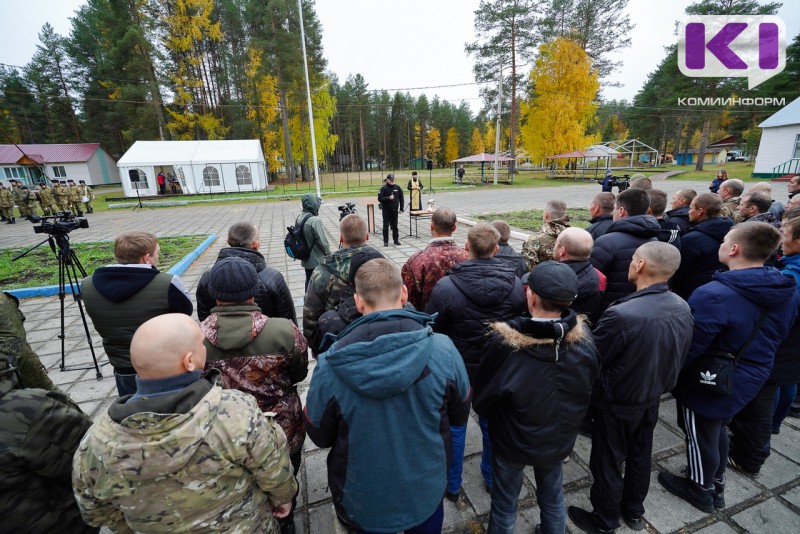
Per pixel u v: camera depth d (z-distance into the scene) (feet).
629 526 6.60
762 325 6.05
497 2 88.58
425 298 8.70
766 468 7.88
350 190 85.25
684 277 10.21
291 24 96.07
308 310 7.84
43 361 13.20
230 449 3.56
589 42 101.91
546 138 103.14
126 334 6.76
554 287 4.84
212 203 67.00
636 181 13.23
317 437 4.34
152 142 81.97
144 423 3.15
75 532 4.26
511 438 5.36
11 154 116.98
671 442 8.72
